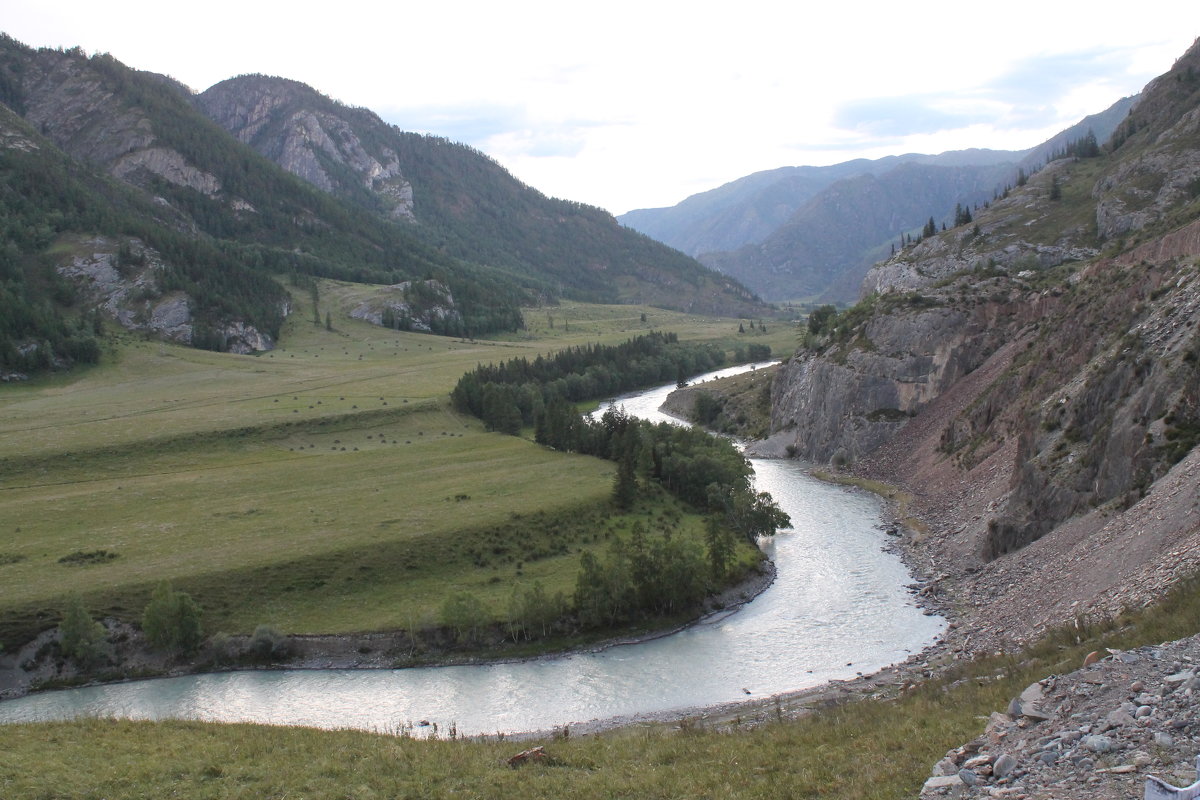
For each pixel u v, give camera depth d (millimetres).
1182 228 113625
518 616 82375
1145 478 71438
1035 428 98250
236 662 80062
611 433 148375
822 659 73812
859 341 172875
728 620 86125
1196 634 33156
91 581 88500
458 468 137875
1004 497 100938
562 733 53812
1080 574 65438
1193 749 23734
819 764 33000
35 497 120312
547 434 156500
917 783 27984
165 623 79562
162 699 73188
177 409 178750
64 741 41406
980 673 47406
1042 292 151500
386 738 43875
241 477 131375
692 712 63500
